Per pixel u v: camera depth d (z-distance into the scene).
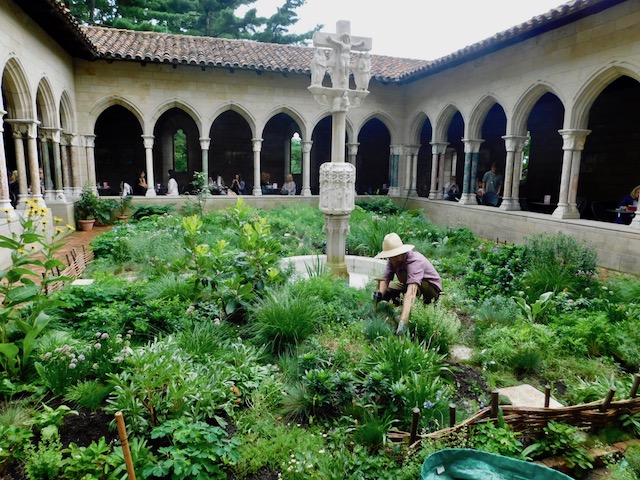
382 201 15.74
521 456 3.11
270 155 20.75
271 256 5.61
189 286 5.67
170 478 2.85
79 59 13.43
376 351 4.27
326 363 4.14
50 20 9.90
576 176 10.12
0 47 7.93
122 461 2.84
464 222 13.38
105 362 3.90
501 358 4.64
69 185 13.49
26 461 2.93
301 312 4.90
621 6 8.52
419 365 3.98
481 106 12.95
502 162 18.39
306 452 3.11
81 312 4.99
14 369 3.81
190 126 19.50
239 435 3.29
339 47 6.63
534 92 11.05
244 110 15.03
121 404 3.33
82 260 7.58
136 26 21.59
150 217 12.37
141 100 14.10
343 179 6.78
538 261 7.18
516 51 11.33
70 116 13.16
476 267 7.40
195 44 15.04
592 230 9.17
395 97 16.58
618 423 3.62
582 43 9.45
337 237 7.10
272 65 14.18
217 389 3.58
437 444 3.11
